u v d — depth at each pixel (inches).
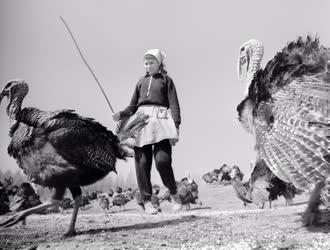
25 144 155.2
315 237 137.0
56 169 155.1
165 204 311.7
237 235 150.1
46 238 161.5
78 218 209.9
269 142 129.0
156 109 194.7
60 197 159.6
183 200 266.4
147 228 170.4
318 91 130.7
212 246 137.1
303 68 137.7
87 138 156.6
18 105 160.2
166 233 159.9
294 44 147.6
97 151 159.6
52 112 157.6
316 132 122.7
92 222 193.6
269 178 159.8
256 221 169.2
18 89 160.6
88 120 160.2
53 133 153.0
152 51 200.8
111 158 163.6
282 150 124.4
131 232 163.9
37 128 154.9
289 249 127.8
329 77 133.7
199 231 160.4
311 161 118.4
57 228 183.5
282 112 131.3
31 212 158.2
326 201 146.5
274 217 173.8
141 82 199.6
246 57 179.8
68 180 157.2
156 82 197.3
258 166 161.0
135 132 174.2
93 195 380.2
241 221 171.6
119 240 152.2
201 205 294.5
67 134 152.9
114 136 167.0
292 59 143.6
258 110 136.9
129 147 196.4
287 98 133.6
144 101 196.5
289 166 120.3
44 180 156.9
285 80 137.3
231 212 206.8
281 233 145.6
